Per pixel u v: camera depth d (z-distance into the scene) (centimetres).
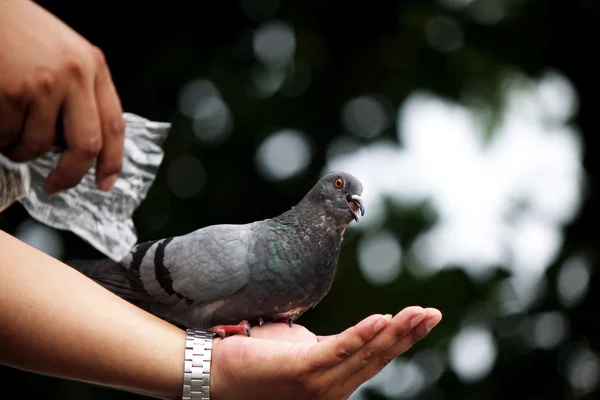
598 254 1014
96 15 925
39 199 350
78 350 367
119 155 300
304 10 996
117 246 350
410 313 346
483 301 1013
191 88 950
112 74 933
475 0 1034
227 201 949
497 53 1009
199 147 945
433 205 994
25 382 860
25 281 363
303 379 373
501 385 1007
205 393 380
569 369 1016
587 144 1062
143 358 378
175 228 918
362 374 375
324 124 995
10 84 271
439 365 1001
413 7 1012
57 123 289
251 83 969
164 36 946
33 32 277
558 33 1051
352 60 1002
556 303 1015
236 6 976
